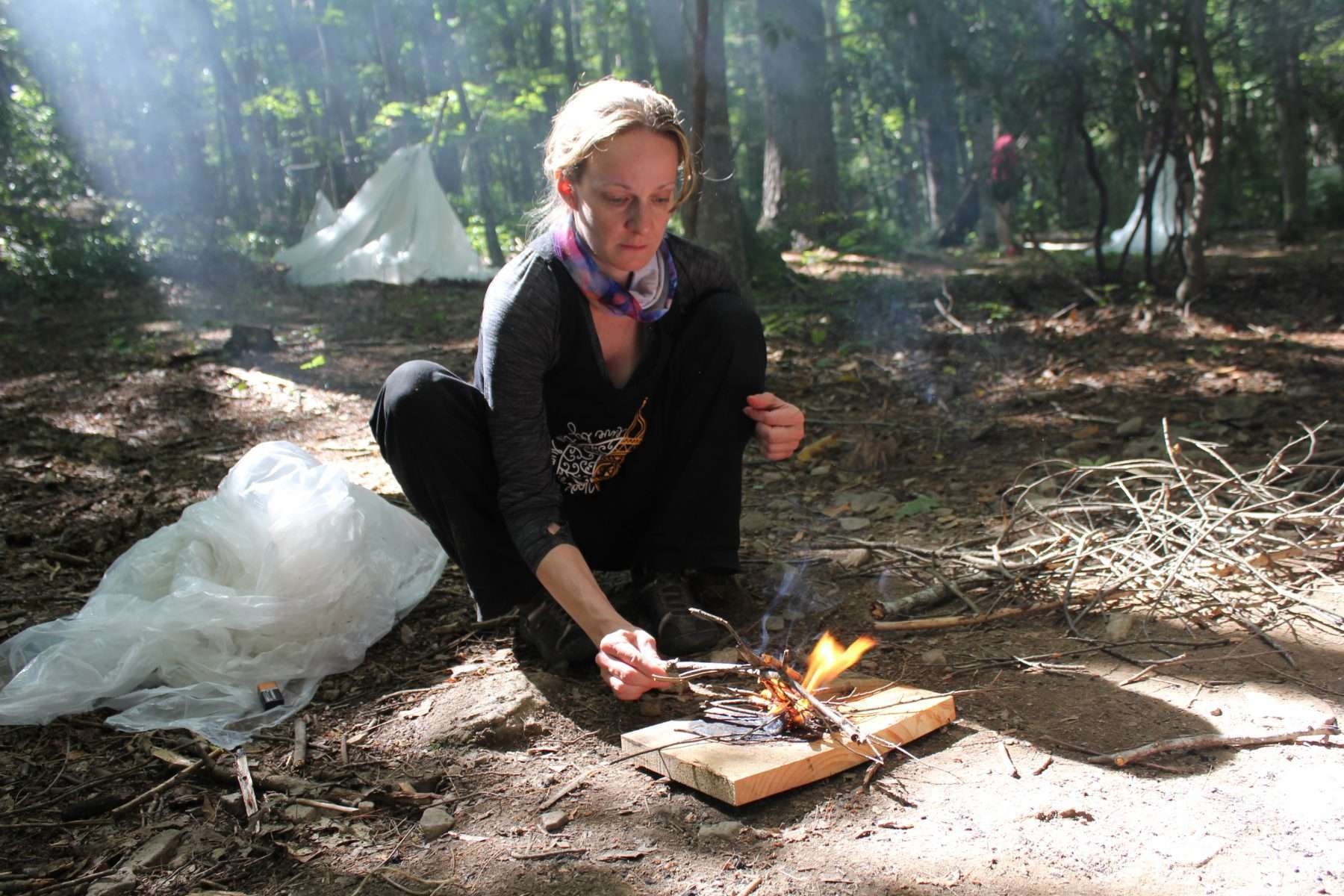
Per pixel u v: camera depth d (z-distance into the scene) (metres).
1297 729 2.25
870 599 3.12
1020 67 8.41
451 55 22.38
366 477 4.74
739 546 3.25
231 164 28.36
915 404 5.62
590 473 2.80
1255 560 3.09
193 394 6.62
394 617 3.01
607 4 21.89
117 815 2.18
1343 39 9.63
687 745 2.23
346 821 2.12
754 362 2.73
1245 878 1.78
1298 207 12.79
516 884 1.90
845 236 11.27
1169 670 2.57
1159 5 7.48
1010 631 2.86
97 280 12.48
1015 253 12.30
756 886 1.85
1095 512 3.64
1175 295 7.94
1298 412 4.89
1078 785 2.09
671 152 2.31
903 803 2.07
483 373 2.47
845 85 10.94
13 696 2.54
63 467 4.99
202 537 2.89
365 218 12.44
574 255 2.46
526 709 2.51
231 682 2.65
